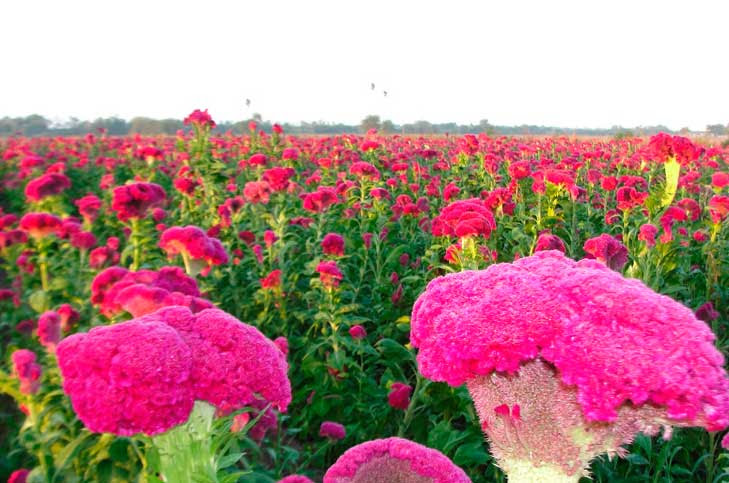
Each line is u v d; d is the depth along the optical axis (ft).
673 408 3.80
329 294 20.17
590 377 3.81
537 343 3.98
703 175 55.21
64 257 21.43
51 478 11.64
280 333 22.06
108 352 5.32
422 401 17.81
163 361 5.32
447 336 4.22
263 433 12.78
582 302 4.11
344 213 34.22
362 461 5.65
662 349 3.85
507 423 4.16
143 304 12.06
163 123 190.29
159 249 26.50
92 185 54.44
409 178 53.57
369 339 23.11
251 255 25.79
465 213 19.89
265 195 30.04
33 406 11.83
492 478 15.83
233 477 6.26
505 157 58.65
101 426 5.18
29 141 97.25
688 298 24.79
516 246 25.32
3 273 30.19
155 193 20.89
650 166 55.21
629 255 20.75
